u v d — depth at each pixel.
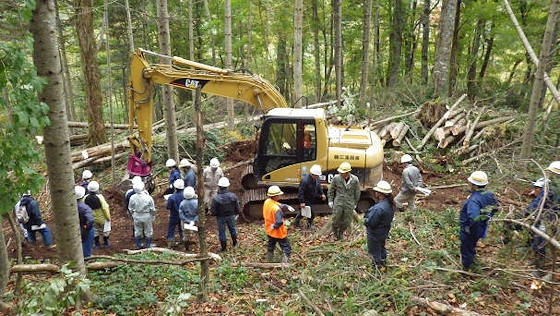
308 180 9.04
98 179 13.70
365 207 10.29
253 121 17.84
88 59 14.47
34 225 9.06
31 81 4.09
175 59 10.03
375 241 6.88
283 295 6.50
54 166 5.30
